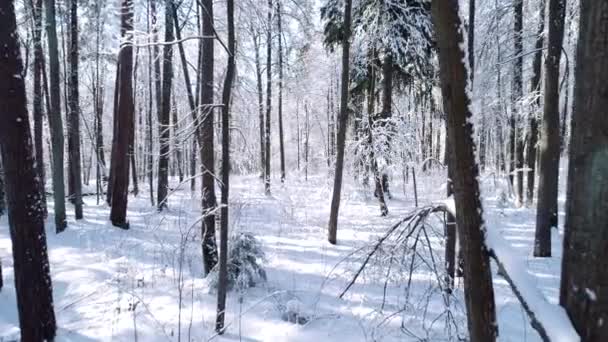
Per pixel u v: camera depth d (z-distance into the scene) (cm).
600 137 183
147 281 630
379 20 1202
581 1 194
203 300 561
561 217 1241
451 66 241
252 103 1097
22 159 445
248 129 1097
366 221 1105
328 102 2820
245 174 1392
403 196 1559
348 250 838
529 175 1470
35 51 1205
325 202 1400
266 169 1828
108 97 2856
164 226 1014
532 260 785
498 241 251
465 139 244
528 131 1527
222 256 476
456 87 242
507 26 1238
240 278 575
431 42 1191
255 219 1109
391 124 1197
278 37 1791
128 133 1053
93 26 1489
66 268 699
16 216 447
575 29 1115
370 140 1191
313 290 596
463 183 248
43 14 1217
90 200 1953
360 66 1325
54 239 924
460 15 238
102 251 805
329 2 1354
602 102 182
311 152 3541
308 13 1645
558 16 786
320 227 1068
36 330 451
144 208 1447
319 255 798
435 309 507
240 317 488
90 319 512
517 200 1506
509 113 1647
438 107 1381
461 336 437
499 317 496
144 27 981
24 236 450
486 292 249
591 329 186
